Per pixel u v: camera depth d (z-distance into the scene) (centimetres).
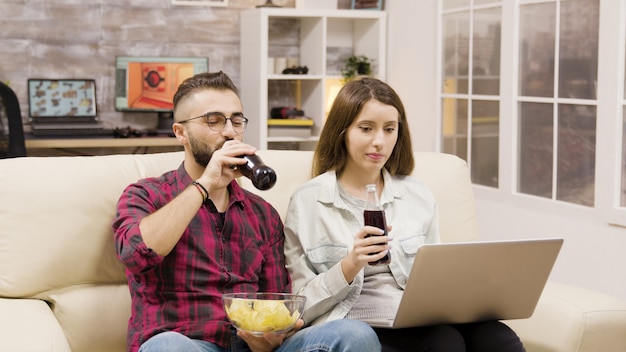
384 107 228
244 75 535
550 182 375
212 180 204
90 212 224
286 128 515
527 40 387
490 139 416
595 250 348
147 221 199
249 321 187
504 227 406
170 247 199
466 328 220
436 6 461
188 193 202
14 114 445
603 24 338
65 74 521
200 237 213
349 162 237
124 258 198
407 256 232
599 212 344
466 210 266
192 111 214
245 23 532
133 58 524
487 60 415
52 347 186
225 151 205
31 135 496
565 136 365
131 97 525
